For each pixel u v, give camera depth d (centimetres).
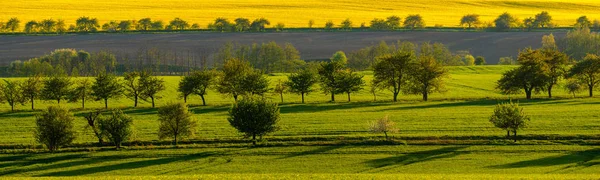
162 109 8488
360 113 11144
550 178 5497
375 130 8606
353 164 7181
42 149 8219
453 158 7375
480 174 6109
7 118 10844
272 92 13712
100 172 6969
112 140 8231
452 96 14288
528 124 9500
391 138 8594
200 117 10806
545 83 13188
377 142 8238
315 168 7019
